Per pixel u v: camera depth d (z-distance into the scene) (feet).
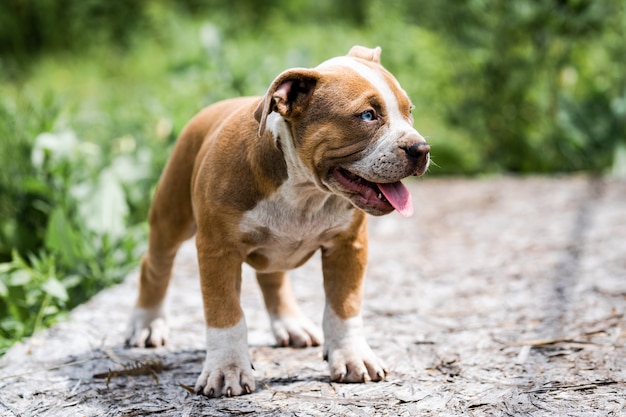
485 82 33.35
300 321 15.10
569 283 17.56
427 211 25.63
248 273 19.57
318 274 19.30
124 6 51.57
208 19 48.24
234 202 12.12
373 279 18.81
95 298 17.56
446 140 33.78
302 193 12.13
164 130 25.21
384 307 16.76
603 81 33.60
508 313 16.01
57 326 15.94
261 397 12.26
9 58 47.78
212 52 29.30
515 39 32.89
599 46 33.27
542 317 15.61
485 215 24.68
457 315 16.07
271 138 11.89
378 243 22.11
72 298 18.66
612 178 29.63
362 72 11.71
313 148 11.55
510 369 13.15
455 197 27.50
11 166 21.75
